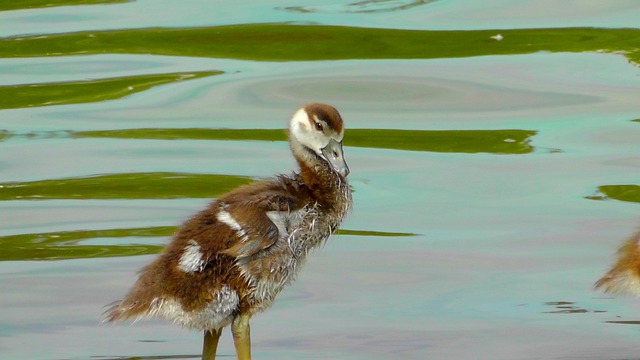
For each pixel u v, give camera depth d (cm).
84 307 1226
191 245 1076
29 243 1396
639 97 1891
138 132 1780
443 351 1125
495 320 1203
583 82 1952
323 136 1173
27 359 1101
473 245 1404
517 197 1552
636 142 1736
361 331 1180
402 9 2306
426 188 1587
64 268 1323
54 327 1181
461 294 1271
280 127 1794
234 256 1070
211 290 1072
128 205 1517
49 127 1803
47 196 1548
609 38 2123
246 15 2261
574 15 2252
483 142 1752
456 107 1884
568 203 1527
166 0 2377
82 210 1502
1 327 1178
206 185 1584
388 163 1680
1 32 2173
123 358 1106
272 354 1124
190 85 1962
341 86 1952
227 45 2120
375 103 1892
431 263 1355
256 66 2045
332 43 2122
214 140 1753
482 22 2223
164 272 1073
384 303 1248
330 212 1158
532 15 2258
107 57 2077
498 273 1326
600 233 1430
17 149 1714
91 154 1697
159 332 1177
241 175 1612
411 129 1800
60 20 2244
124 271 1312
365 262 1359
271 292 1106
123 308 1076
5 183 1592
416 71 2005
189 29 2183
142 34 2161
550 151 1716
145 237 1411
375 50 2092
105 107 1889
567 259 1359
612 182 1595
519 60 2047
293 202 1126
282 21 2206
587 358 1105
